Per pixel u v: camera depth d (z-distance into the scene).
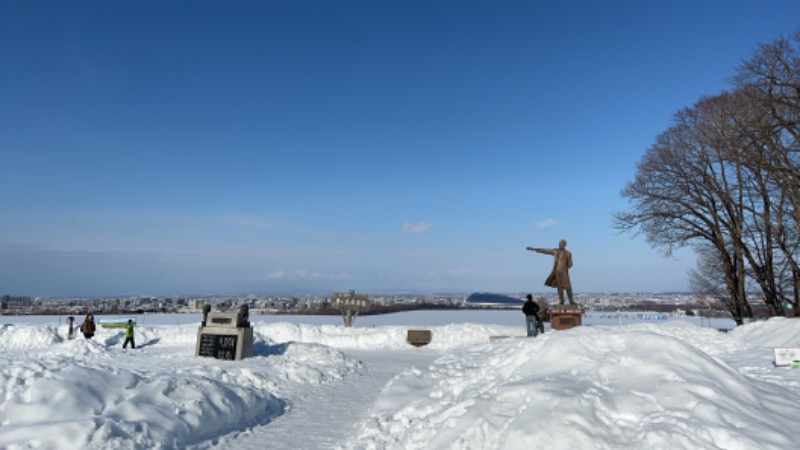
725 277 30.23
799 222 22.92
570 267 21.97
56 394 7.94
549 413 6.12
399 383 11.06
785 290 27.22
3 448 6.69
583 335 8.42
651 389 6.60
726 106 26.88
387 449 7.62
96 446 6.98
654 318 33.91
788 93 22.98
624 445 5.68
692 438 5.43
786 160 22.64
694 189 29.48
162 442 7.80
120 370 9.57
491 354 13.17
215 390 10.05
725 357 15.19
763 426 5.70
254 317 42.66
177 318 43.28
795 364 11.85
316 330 26.95
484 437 6.27
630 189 31.89
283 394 12.84
